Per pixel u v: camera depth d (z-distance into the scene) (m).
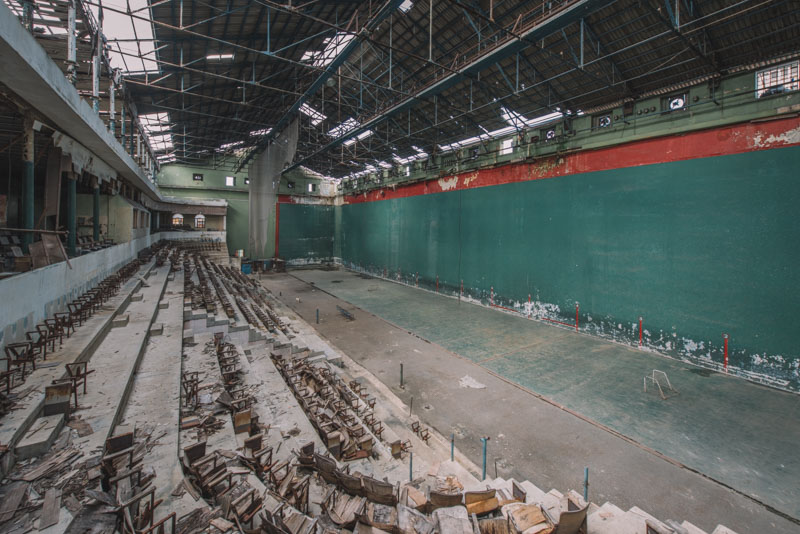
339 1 14.74
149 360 7.80
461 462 8.44
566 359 14.68
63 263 8.88
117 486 3.78
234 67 18.02
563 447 9.05
